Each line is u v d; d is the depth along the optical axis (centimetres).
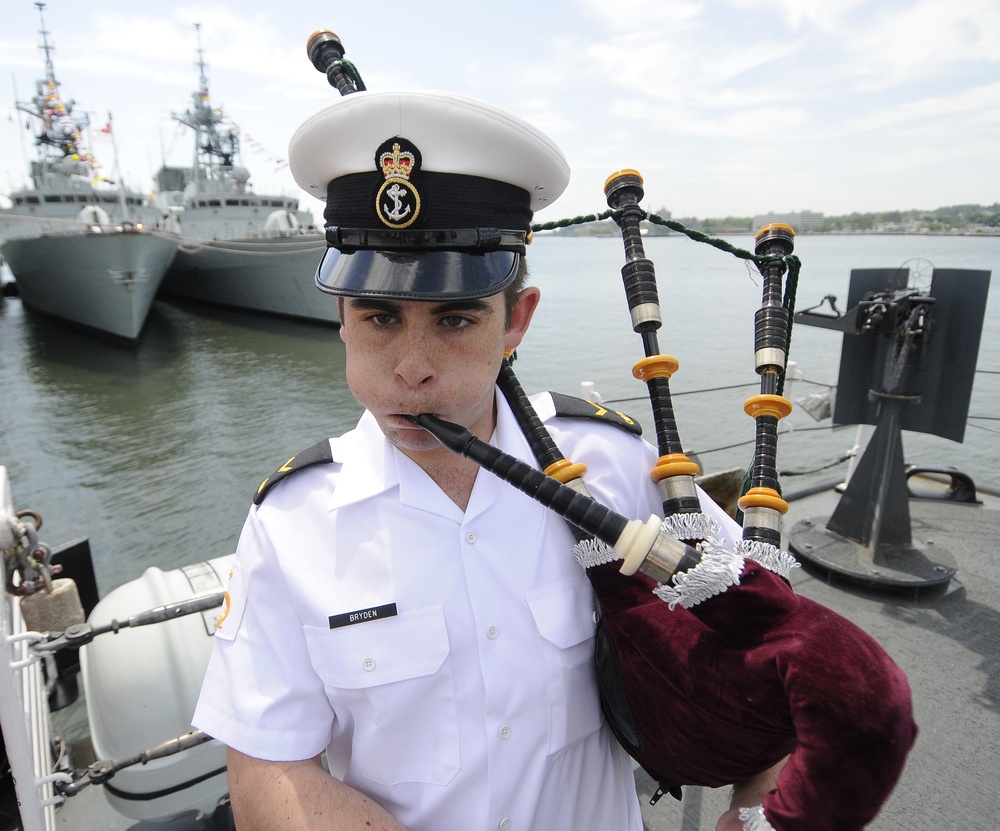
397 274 90
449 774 100
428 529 103
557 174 104
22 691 201
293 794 93
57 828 243
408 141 92
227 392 2017
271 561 104
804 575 358
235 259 3022
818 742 68
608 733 117
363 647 99
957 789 224
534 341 2467
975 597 333
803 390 1458
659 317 112
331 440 118
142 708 235
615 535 81
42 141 3219
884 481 354
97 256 2564
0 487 258
